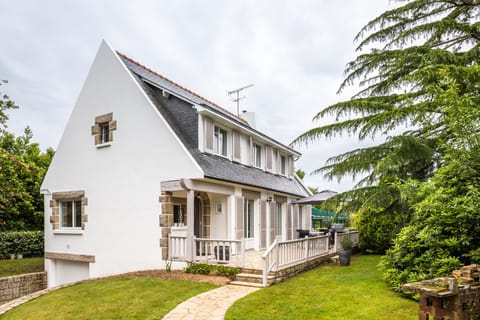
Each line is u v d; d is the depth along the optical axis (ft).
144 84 48.57
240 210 48.06
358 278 33.78
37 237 64.54
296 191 69.92
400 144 33.22
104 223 45.85
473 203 23.77
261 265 36.94
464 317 16.47
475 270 18.54
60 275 51.44
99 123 47.85
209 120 45.27
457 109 26.08
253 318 22.40
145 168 42.75
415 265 27.25
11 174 50.06
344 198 38.40
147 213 42.06
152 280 33.88
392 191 35.50
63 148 51.62
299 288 30.40
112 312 24.84
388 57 37.93
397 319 21.62
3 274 49.01
